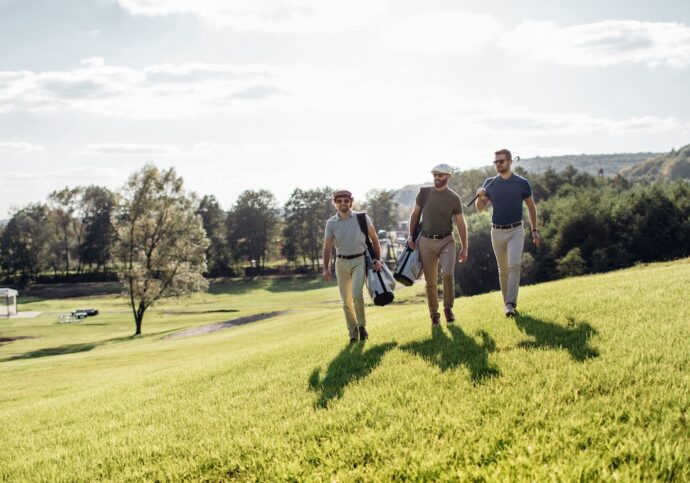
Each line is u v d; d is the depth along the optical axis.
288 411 5.11
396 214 128.88
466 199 98.81
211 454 4.32
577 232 59.97
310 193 111.62
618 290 8.02
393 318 11.05
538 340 5.85
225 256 107.81
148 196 47.62
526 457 3.32
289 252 112.44
